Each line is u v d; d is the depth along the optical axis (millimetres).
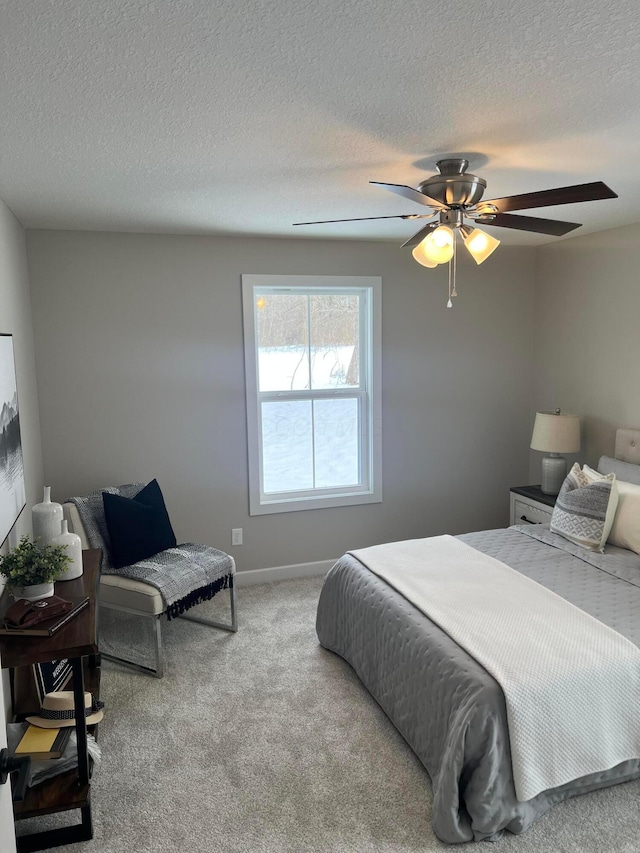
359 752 2547
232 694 2986
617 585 2828
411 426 4582
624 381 3973
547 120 1978
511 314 4711
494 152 2322
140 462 4020
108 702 2932
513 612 2553
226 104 1794
